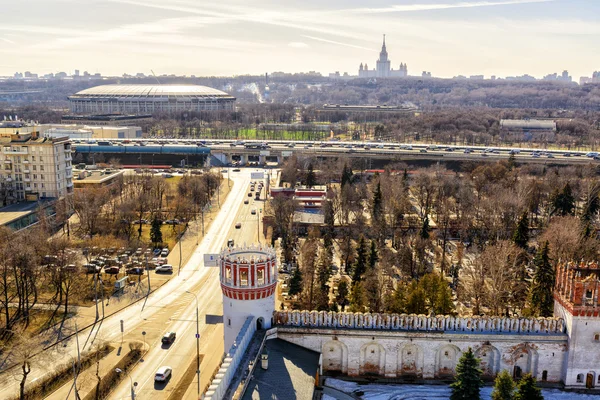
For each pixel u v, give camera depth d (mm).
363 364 109000
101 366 124812
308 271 163875
